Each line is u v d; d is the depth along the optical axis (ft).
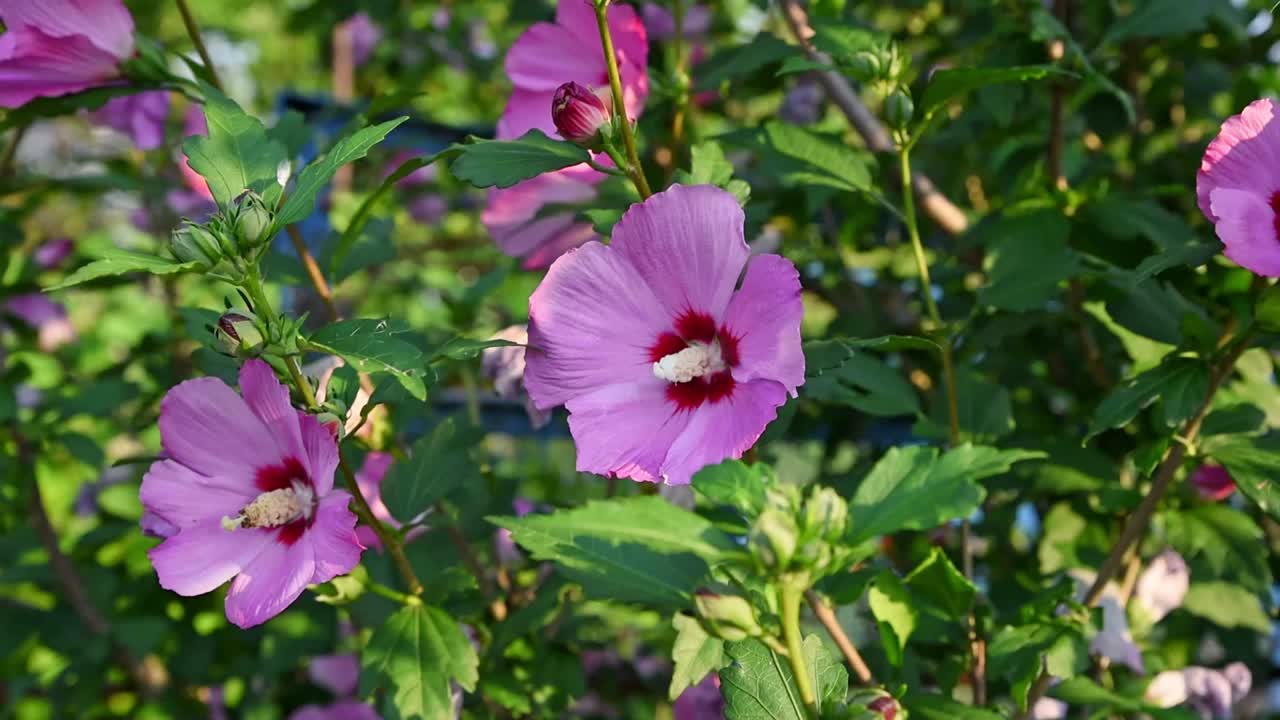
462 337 2.24
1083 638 2.42
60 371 4.47
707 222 2.12
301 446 2.19
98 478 4.75
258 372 2.17
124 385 3.60
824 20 2.57
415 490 2.46
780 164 2.69
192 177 3.54
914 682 2.53
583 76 2.56
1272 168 2.13
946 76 2.41
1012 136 3.18
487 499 2.82
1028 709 2.47
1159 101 3.47
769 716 2.15
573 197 2.70
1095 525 2.91
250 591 2.21
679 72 2.95
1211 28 3.40
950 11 3.90
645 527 2.02
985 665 2.51
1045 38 2.77
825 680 2.17
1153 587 2.77
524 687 2.72
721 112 3.92
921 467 2.01
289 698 3.58
